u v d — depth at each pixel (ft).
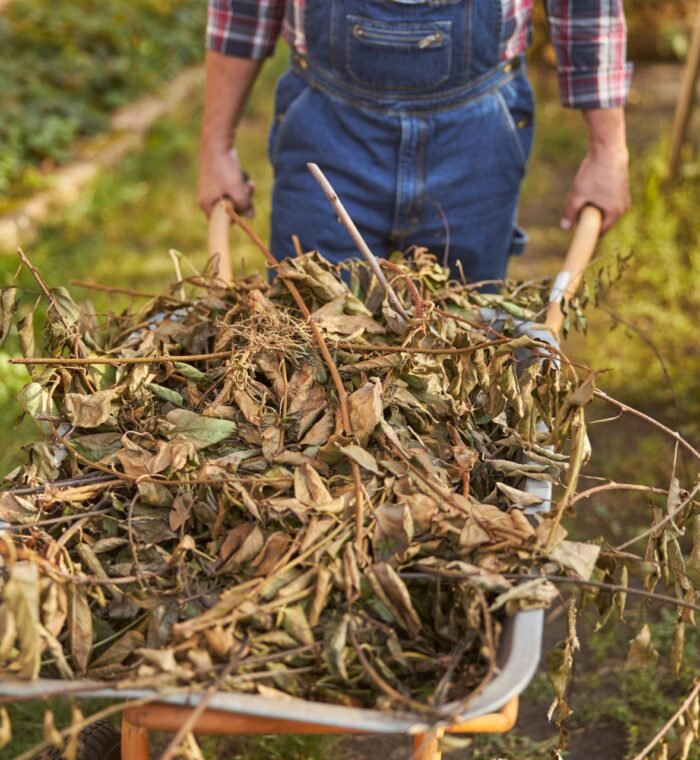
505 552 3.96
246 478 4.25
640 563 4.19
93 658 3.88
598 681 7.06
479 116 6.79
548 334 5.52
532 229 13.67
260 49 7.23
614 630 7.46
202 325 5.32
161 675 3.46
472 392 5.02
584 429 4.27
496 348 4.96
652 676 7.02
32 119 15.61
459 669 3.78
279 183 7.17
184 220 13.83
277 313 5.03
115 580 3.92
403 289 5.53
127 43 18.85
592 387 4.30
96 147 15.61
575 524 8.53
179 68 19.22
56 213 13.87
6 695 3.45
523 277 12.30
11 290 4.91
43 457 4.49
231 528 4.21
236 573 4.01
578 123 16.99
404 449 4.37
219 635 3.65
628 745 6.59
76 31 18.97
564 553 3.95
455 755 6.56
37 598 3.52
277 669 3.70
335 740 6.64
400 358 4.77
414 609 3.98
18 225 12.96
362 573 3.90
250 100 17.76
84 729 4.99
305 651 3.75
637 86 19.01
